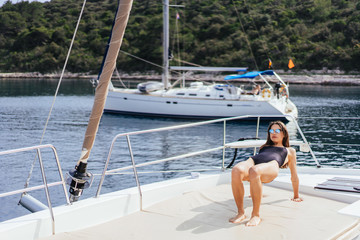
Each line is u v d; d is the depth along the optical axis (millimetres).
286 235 3443
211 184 5070
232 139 18484
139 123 23938
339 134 19500
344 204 4281
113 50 3467
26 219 3426
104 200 3912
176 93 26250
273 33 74562
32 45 90875
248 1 88500
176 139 18453
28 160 13656
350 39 70750
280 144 4301
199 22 81875
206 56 74750
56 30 89438
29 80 75000
